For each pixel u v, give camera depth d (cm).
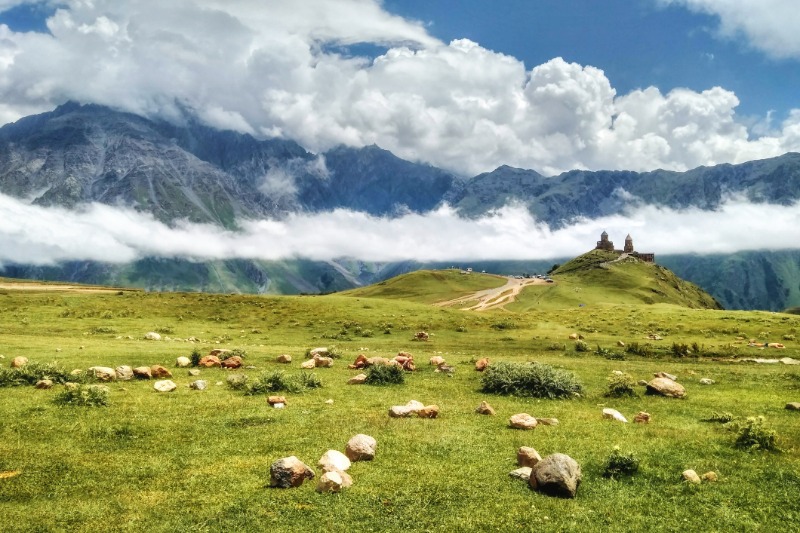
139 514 1464
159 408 2498
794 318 8806
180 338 6119
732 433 2244
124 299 9725
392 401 2795
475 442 2064
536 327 8275
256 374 3584
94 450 1941
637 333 7700
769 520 1460
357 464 1816
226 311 9206
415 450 1966
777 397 3172
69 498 1564
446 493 1591
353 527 1394
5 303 8588
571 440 2097
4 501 1542
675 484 1678
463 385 3388
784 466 1817
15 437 2047
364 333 7356
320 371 3806
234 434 2136
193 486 1639
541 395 3086
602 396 3191
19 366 3266
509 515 1462
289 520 1424
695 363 5350
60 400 2550
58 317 7619
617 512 1494
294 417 2389
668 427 2364
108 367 3372
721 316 9331
